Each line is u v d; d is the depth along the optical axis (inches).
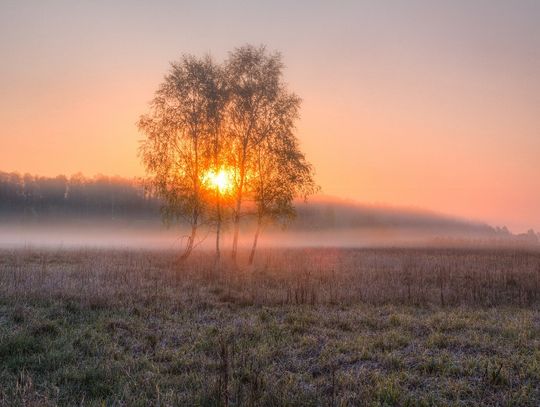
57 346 367.9
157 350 366.6
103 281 652.7
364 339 402.9
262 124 1161.4
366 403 264.2
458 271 960.3
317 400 270.2
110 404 264.2
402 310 553.9
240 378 296.0
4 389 273.6
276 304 575.5
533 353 356.8
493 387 294.2
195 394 272.4
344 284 721.6
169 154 1139.3
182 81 1143.6
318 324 471.2
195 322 470.9
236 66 1160.8
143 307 521.0
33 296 537.6
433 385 300.4
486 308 581.6
